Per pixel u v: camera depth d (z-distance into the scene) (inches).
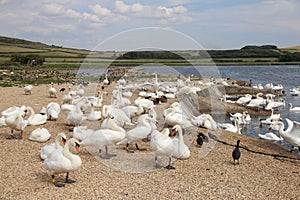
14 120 502.6
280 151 510.0
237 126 708.0
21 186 339.9
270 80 2112.5
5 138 516.1
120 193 331.9
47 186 342.3
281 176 392.8
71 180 358.9
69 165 336.8
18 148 466.6
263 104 1051.9
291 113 983.0
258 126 800.9
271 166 430.3
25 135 534.9
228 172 401.4
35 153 447.2
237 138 584.4
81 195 323.6
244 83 1690.5
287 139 503.8
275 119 807.1
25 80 1514.5
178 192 338.3
